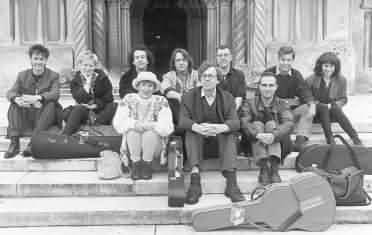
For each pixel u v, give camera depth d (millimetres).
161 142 3826
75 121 4250
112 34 7430
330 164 3938
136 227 3367
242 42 7070
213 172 4078
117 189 3730
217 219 3236
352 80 7223
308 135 4352
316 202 3262
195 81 4305
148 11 12828
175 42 13133
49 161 4090
